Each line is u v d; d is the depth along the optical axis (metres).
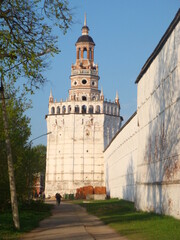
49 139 115.56
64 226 27.00
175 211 26.55
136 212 36.84
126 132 62.34
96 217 35.88
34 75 20.92
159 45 30.88
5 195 35.88
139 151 40.19
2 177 34.78
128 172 60.56
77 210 49.12
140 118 40.28
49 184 113.25
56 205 63.50
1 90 25.27
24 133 39.22
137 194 40.16
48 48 21.34
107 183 98.62
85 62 124.12
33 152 46.06
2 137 32.84
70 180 110.81
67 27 21.44
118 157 73.75
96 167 111.56
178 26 26.39
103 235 21.09
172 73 27.81
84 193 99.88
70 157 112.06
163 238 18.27
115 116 117.62
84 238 19.72
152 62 34.47
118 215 35.06
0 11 20.56
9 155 25.00
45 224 28.88
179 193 25.61
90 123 113.81
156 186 32.25
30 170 45.19
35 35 21.14
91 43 125.44
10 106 33.62
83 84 121.12
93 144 112.81
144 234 20.36
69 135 113.25
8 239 19.86
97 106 114.94
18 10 20.56
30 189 44.50
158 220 26.41
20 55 20.62
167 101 29.16
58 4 20.95
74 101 114.50
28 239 19.94
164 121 29.95
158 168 31.80
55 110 116.12
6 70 20.48
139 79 41.16
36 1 20.83
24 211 40.03
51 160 114.31
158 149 31.86
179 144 25.81
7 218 29.16
